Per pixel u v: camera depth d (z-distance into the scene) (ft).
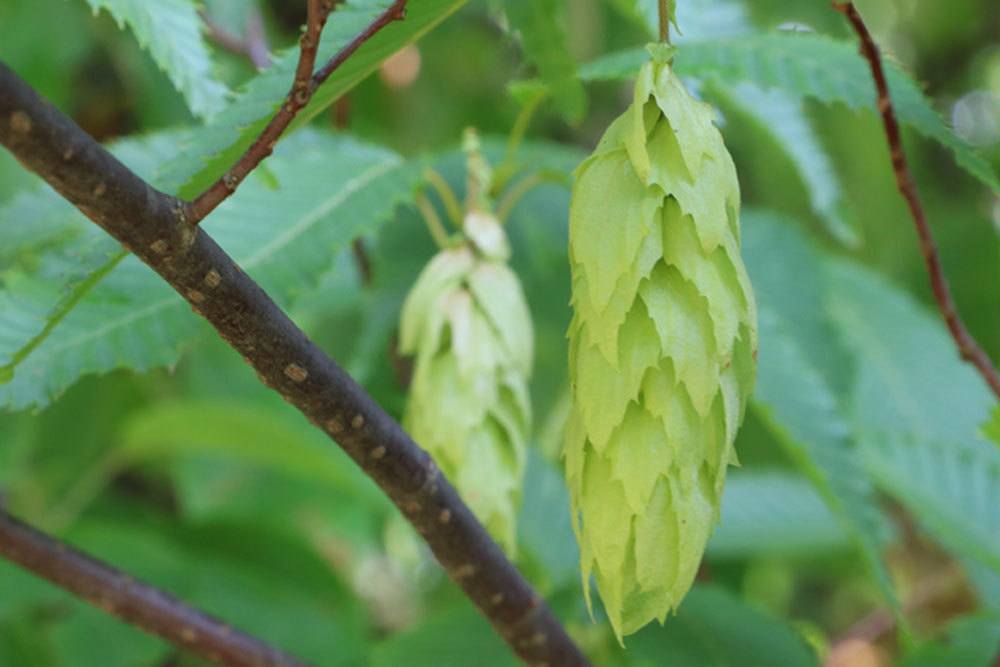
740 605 1.86
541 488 2.05
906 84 1.66
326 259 1.73
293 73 1.49
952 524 2.06
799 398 1.86
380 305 2.00
